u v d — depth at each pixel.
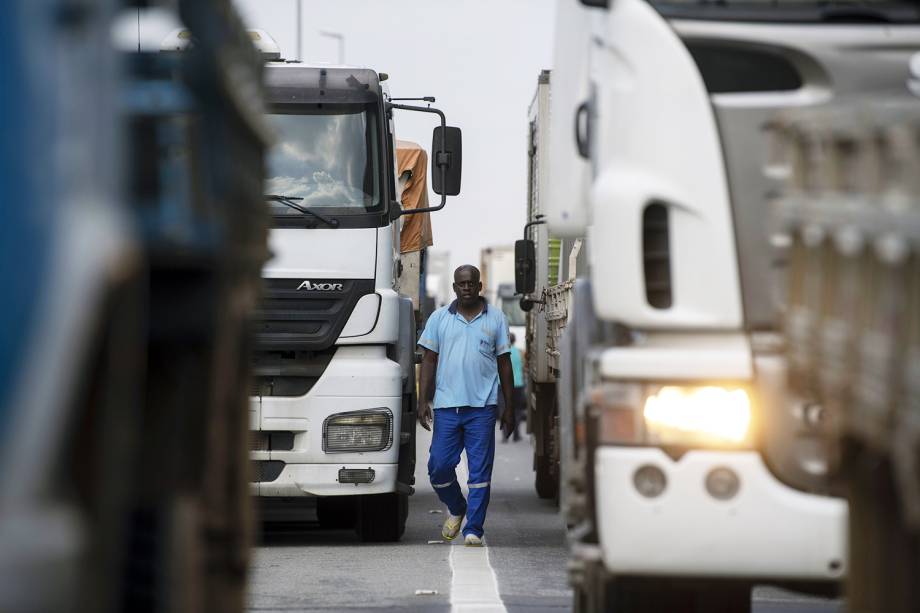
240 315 18.97
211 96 16.98
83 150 12.60
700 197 20.34
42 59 12.08
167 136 16.77
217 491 17.61
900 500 15.45
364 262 43.06
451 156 44.84
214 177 17.42
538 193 56.16
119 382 13.48
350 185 43.44
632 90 20.64
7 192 11.94
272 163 43.44
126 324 13.57
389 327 43.12
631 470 19.67
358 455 42.44
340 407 42.47
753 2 20.98
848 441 16.73
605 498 19.80
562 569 37.06
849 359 15.62
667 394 19.88
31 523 11.57
